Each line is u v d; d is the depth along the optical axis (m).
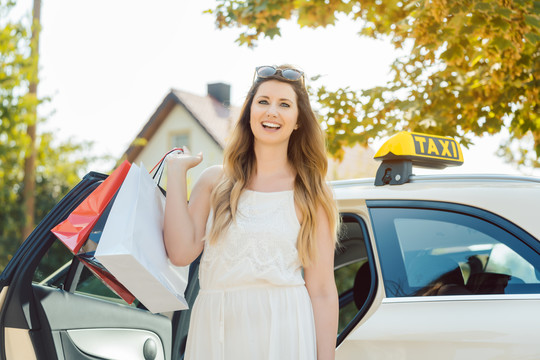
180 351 2.95
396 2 5.82
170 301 2.07
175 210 2.18
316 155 2.36
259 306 2.13
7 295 2.28
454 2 4.70
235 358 2.13
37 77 13.73
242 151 2.33
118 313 2.71
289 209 2.22
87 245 2.07
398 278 2.59
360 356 2.45
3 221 13.94
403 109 5.41
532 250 2.49
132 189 2.10
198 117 23.11
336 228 2.33
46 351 2.34
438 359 2.36
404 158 2.79
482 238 2.57
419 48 5.17
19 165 14.48
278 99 2.29
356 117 5.65
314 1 5.90
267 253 2.16
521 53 5.10
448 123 5.38
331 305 2.27
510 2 4.67
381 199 2.73
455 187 2.71
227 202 2.21
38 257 2.34
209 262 2.19
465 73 5.46
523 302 2.41
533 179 2.76
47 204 15.10
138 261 1.96
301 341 2.14
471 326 2.38
